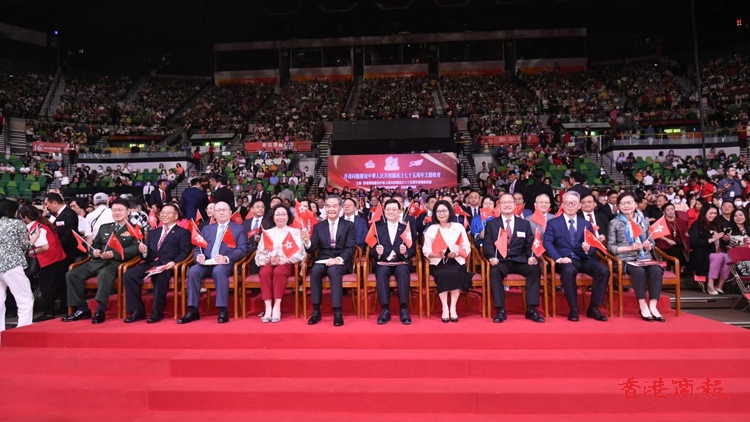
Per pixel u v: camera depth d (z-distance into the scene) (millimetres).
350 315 5637
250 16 30156
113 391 4098
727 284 6961
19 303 5520
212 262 5465
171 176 18125
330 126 25453
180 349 4703
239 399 4008
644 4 28438
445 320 5129
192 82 31719
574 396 3854
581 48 30688
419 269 5430
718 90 23719
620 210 5512
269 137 23344
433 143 19703
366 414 3912
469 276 5324
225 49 32219
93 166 20156
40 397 4152
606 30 31078
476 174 19219
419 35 31531
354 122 20062
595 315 5117
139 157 20312
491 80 29719
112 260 5652
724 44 27625
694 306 6535
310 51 32250
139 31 30406
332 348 4637
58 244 6266
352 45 32094
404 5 29266
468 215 7785
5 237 5430
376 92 29109
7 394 4180
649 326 4762
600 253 5512
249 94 30234
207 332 4730
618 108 24312
